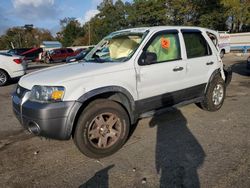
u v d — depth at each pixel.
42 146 4.23
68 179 3.28
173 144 4.12
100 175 3.33
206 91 5.39
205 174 3.26
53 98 3.42
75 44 74.38
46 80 3.61
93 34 63.41
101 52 4.77
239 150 3.83
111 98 3.96
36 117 3.42
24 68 10.91
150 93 4.25
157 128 4.79
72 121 3.46
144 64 4.15
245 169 3.33
